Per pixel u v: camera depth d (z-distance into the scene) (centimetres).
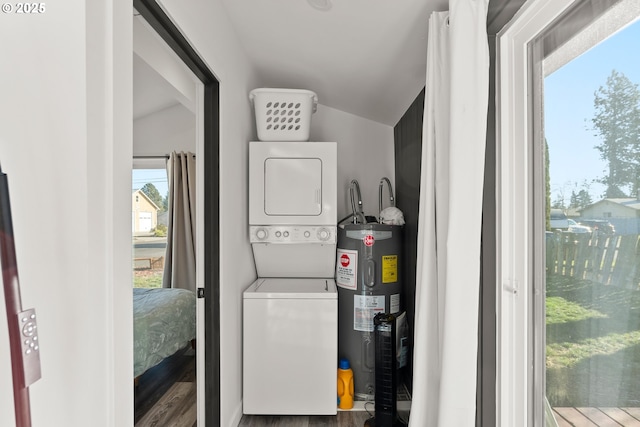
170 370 293
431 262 151
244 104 235
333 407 217
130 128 92
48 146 74
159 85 267
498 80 131
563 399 104
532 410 119
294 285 244
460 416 128
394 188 309
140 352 212
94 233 78
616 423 85
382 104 267
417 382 151
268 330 219
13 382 50
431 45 148
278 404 217
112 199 84
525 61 118
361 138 312
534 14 111
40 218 73
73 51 74
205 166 182
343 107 301
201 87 182
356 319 236
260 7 181
